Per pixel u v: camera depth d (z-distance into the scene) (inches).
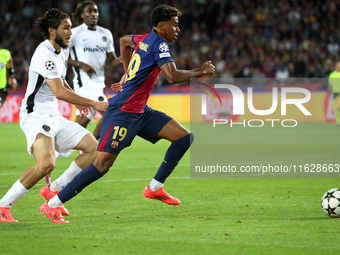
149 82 267.3
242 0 1382.9
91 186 373.7
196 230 243.9
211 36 1346.0
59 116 282.7
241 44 1255.5
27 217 274.4
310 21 1334.9
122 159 532.1
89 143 281.0
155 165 488.1
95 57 449.4
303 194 339.6
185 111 1051.9
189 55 1235.9
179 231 241.9
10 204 264.4
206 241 223.9
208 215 277.3
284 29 1309.1
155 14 268.5
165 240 226.2
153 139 291.9
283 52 1234.6
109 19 1328.7
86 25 449.1
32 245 218.8
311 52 1214.9
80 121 430.6
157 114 287.9
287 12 1353.3
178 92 1053.2
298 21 1333.7
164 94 1057.5
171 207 300.0
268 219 266.1
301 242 220.8
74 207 301.0
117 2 1353.3
